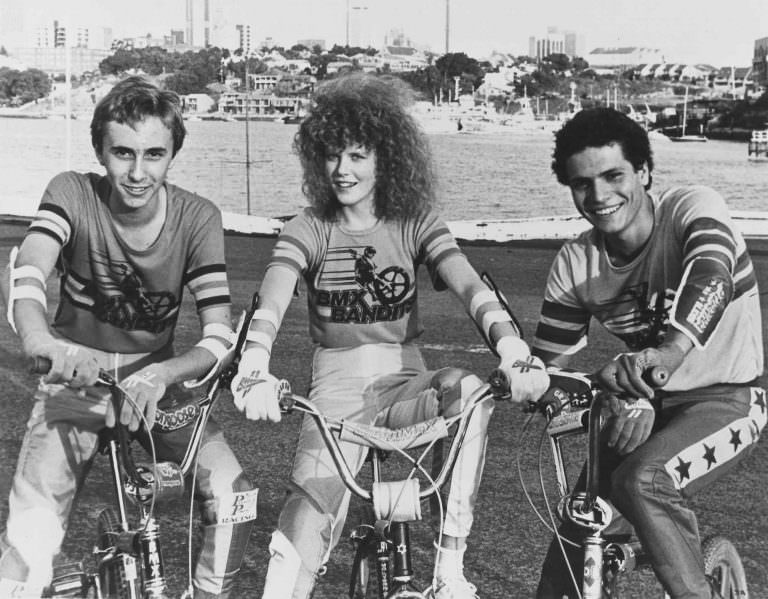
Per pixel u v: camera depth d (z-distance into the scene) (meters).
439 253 5.29
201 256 5.33
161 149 5.10
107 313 5.36
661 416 5.26
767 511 7.86
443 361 11.92
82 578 5.08
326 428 4.60
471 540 7.24
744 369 5.23
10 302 4.89
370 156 5.26
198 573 5.21
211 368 5.05
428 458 7.57
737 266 5.18
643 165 5.25
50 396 5.29
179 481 4.70
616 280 5.35
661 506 4.73
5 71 28.09
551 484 8.34
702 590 4.72
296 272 5.26
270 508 7.84
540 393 4.62
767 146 25.61
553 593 5.27
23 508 5.20
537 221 25.25
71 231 5.25
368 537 5.10
